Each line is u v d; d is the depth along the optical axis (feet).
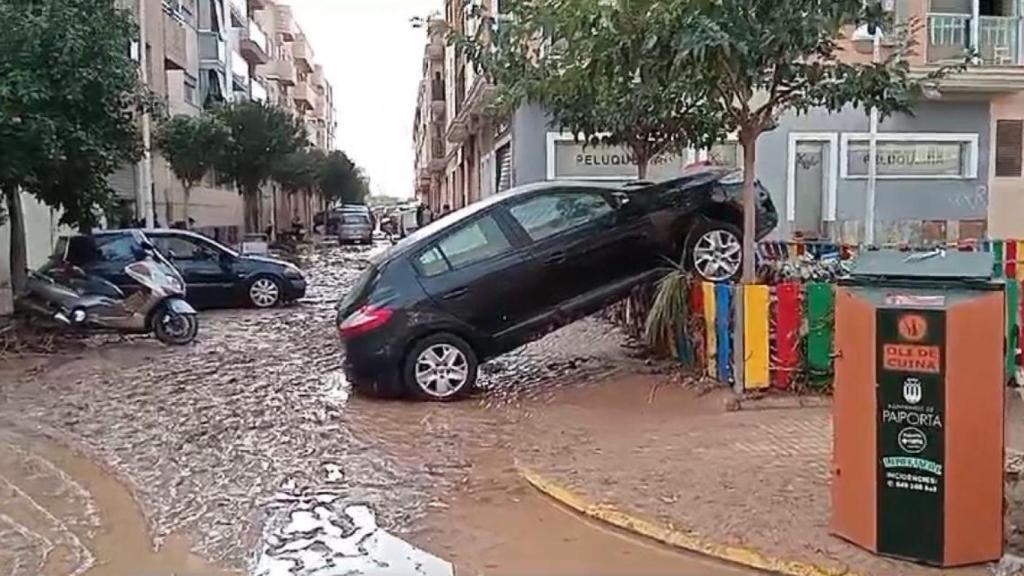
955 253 16.55
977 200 67.97
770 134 65.87
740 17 26.50
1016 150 68.39
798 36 27.04
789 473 21.01
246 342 45.93
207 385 35.01
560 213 32.58
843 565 15.87
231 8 141.38
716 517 18.42
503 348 31.86
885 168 67.31
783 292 28.35
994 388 15.57
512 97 40.93
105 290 44.60
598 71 28.68
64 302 43.57
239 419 29.27
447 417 28.76
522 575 16.65
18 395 33.40
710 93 30.32
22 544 18.78
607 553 17.57
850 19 28.17
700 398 28.86
